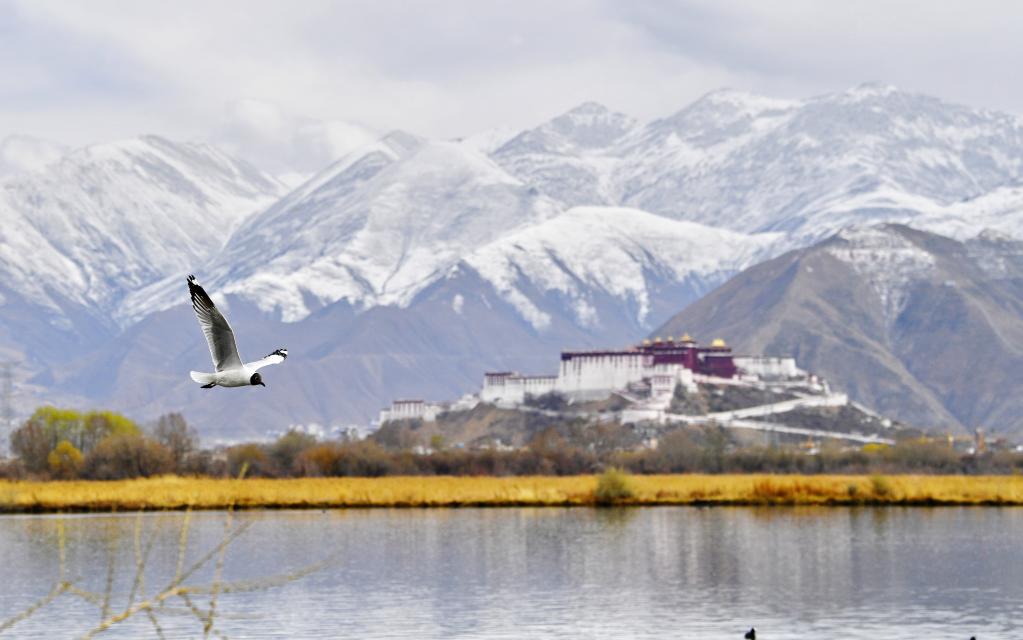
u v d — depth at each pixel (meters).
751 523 148.75
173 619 83.25
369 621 83.56
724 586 99.44
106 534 137.25
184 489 179.88
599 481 181.88
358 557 116.69
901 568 109.06
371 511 169.88
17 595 94.69
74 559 115.44
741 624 83.12
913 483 195.12
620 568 109.25
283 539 132.50
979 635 79.44
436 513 166.25
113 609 86.69
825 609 88.75
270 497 176.25
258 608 88.25
